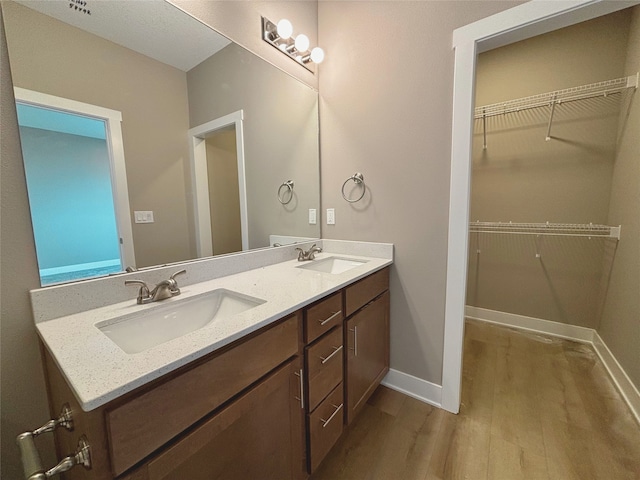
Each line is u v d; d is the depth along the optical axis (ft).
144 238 3.74
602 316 6.99
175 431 2.15
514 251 8.45
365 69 5.57
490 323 8.86
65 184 3.02
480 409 5.19
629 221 5.75
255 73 5.00
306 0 5.79
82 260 3.13
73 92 3.07
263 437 2.93
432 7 4.77
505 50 8.02
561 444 4.38
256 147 5.17
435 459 4.18
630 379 5.25
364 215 5.90
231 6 4.55
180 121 4.08
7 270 2.65
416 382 5.59
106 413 1.78
